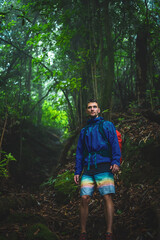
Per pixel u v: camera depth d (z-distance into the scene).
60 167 5.44
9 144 6.27
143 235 2.22
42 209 3.69
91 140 2.58
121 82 6.11
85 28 5.11
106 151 2.52
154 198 2.63
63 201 3.99
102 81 4.63
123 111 5.66
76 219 3.11
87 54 4.84
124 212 2.81
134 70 5.91
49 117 10.11
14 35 6.86
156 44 5.11
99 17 5.01
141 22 5.25
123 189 3.30
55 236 2.51
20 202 3.41
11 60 6.96
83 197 2.43
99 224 2.81
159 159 3.20
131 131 4.32
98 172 2.44
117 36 5.57
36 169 6.57
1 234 2.39
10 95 6.52
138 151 3.59
